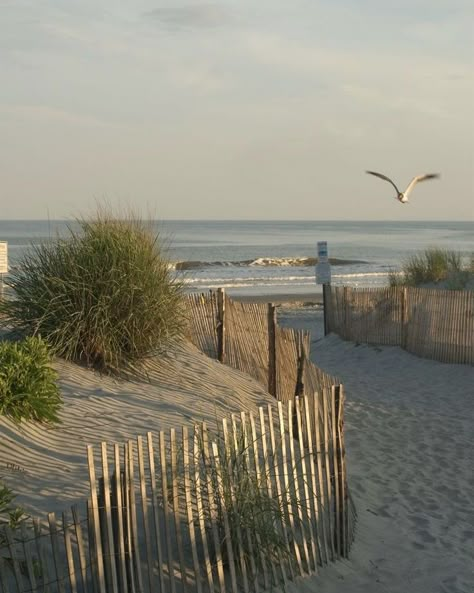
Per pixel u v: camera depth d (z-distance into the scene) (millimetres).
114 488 4754
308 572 5859
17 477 6125
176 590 5051
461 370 14961
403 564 6395
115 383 9539
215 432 8078
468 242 112375
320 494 6203
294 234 150250
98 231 10289
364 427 11078
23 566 4656
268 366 11242
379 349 17156
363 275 48656
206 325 12641
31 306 9859
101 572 4633
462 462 9438
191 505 5219
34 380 7551
